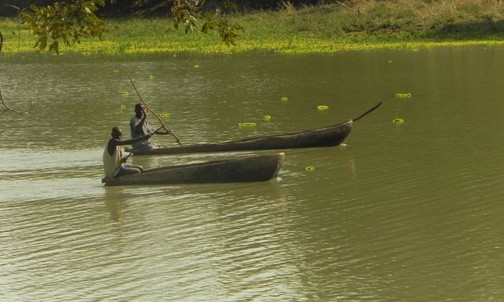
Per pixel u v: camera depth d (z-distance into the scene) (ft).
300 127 138.41
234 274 74.95
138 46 285.64
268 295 70.23
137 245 83.35
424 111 147.43
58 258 80.64
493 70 194.39
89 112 159.43
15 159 121.08
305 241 82.48
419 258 76.84
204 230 87.10
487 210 89.71
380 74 197.36
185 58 250.16
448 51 239.09
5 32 313.94
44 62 250.98
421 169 107.65
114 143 105.09
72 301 70.64
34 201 99.60
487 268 73.97
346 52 249.96
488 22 278.67
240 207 94.73
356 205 93.61
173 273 75.77
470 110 146.41
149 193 102.01
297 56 245.04
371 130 133.59
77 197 100.99
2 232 88.53
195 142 129.80
